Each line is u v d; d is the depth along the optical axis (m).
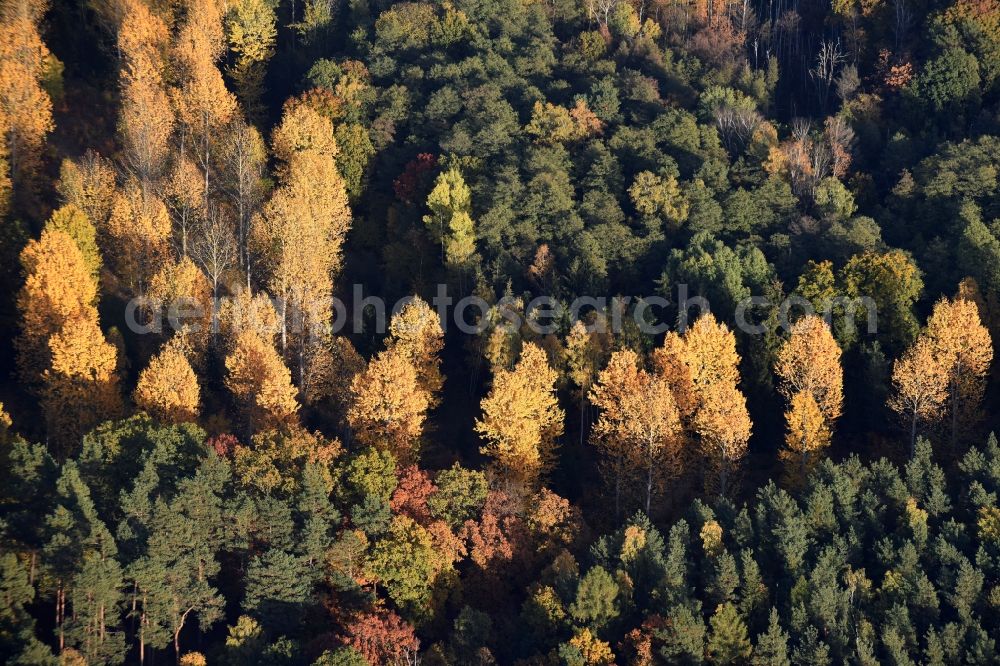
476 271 132.12
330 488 96.12
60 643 81.00
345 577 88.25
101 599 80.31
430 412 122.75
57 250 114.06
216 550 89.56
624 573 89.75
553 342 117.75
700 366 111.50
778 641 83.69
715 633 85.50
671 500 104.62
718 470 105.00
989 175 135.88
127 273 127.25
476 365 123.56
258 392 109.38
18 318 119.12
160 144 141.25
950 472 103.88
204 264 128.62
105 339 115.44
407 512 96.75
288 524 89.81
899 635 85.38
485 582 94.50
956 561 90.12
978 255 123.31
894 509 98.12
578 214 137.00
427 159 148.88
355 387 108.31
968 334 109.88
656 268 131.00
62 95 156.00
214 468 92.88
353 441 110.00
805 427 104.81
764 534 94.56
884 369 113.12
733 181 145.38
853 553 92.94
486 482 99.69
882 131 160.88
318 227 131.50
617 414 106.38
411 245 140.88
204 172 146.62
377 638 83.94
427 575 91.56
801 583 88.19
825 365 108.94
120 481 95.44
